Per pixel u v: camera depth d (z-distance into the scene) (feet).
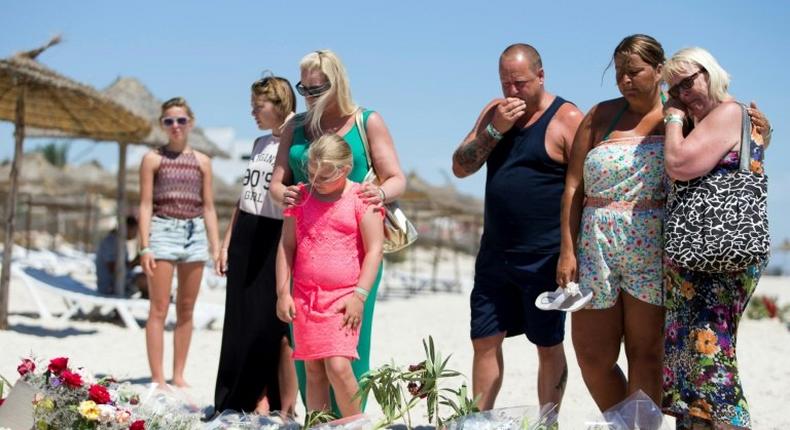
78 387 17.79
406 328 52.49
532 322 20.85
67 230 145.59
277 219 23.77
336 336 19.15
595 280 19.21
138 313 53.57
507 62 20.47
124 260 54.13
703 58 17.67
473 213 110.01
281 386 23.93
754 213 17.16
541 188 20.76
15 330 43.47
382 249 19.62
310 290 19.44
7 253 43.86
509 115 20.25
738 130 17.54
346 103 20.77
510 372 35.32
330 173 19.06
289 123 21.72
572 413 26.22
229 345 23.86
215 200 99.19
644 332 19.31
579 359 20.02
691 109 17.99
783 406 28.45
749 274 17.66
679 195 17.85
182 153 28.17
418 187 99.35
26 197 127.75
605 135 19.57
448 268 155.74
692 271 17.66
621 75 18.95
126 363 34.65
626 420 17.43
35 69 44.06
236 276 23.84
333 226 19.38
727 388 17.34
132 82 60.44
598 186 19.17
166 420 19.52
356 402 19.57
